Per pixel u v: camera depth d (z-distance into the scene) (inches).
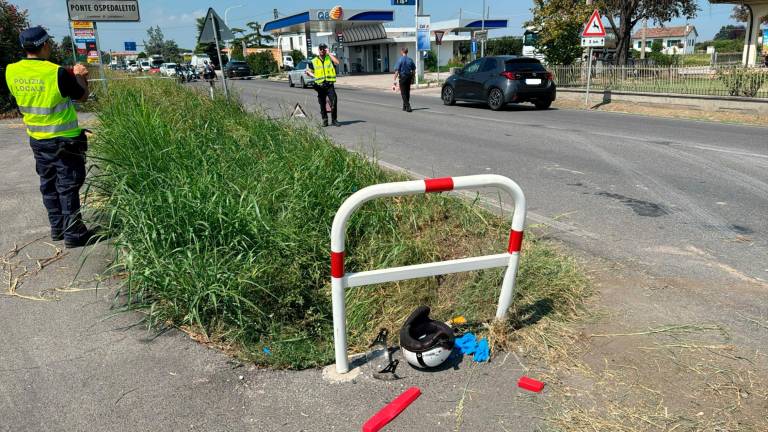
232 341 131.3
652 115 576.7
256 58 2101.4
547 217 220.2
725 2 916.0
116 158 206.7
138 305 147.3
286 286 145.9
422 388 114.3
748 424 101.0
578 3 818.2
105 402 110.5
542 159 336.5
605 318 139.6
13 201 246.8
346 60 1855.3
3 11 625.3
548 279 153.6
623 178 283.1
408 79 625.6
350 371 120.4
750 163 313.1
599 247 187.3
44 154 182.4
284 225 164.1
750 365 118.6
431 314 142.6
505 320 132.0
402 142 411.5
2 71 595.2
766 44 1008.2
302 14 1550.2
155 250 146.8
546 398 110.1
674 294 151.7
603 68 702.5
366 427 101.9
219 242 154.2
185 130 267.3
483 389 113.5
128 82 555.2
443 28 1908.2
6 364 122.7
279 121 298.5
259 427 104.0
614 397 109.6
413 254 162.6
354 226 174.9
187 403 110.3
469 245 173.8
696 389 111.3
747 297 149.4
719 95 577.6
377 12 1624.0
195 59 2183.8
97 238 196.9
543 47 843.4
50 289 158.7
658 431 99.8
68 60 1209.4
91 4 560.7
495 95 635.5
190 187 173.6
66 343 131.3
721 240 192.7
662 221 213.9
